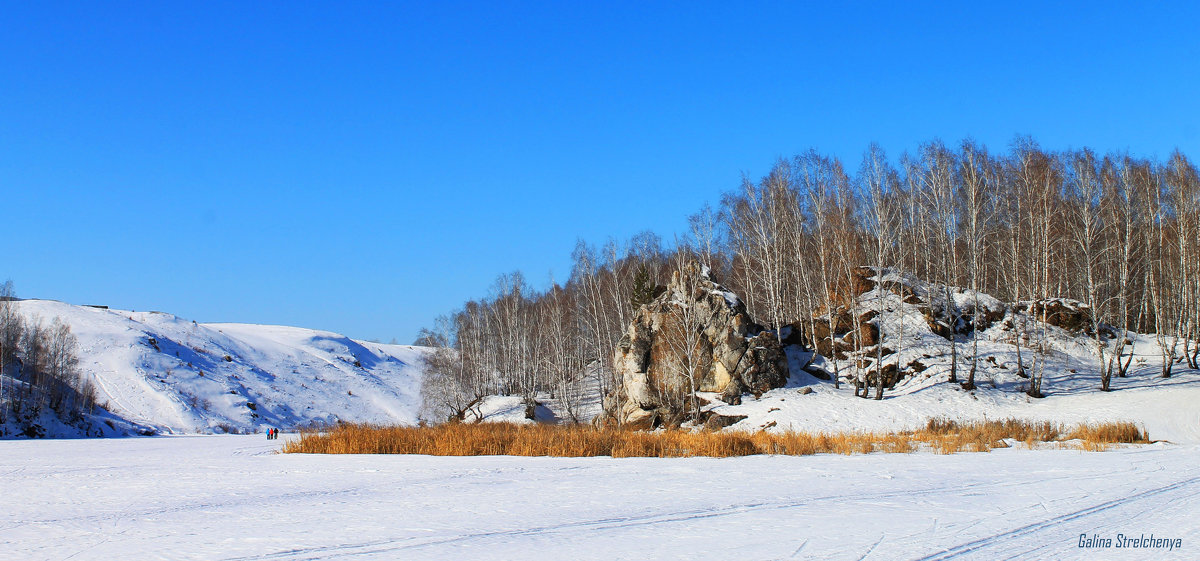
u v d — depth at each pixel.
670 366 55.66
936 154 57.53
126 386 107.38
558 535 13.89
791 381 55.47
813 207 61.28
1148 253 52.56
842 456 31.34
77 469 31.69
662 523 14.91
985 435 37.38
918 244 65.19
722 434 37.25
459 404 78.69
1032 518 14.63
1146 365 52.25
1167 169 58.41
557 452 34.84
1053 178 56.19
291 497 20.34
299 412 118.56
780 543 12.70
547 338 80.81
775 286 61.88
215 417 104.25
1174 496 17.23
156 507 18.94
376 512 17.17
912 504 16.77
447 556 12.24
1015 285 56.53
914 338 57.03
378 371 165.25
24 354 96.94
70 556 12.98
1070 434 39.94
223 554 12.78
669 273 81.50
